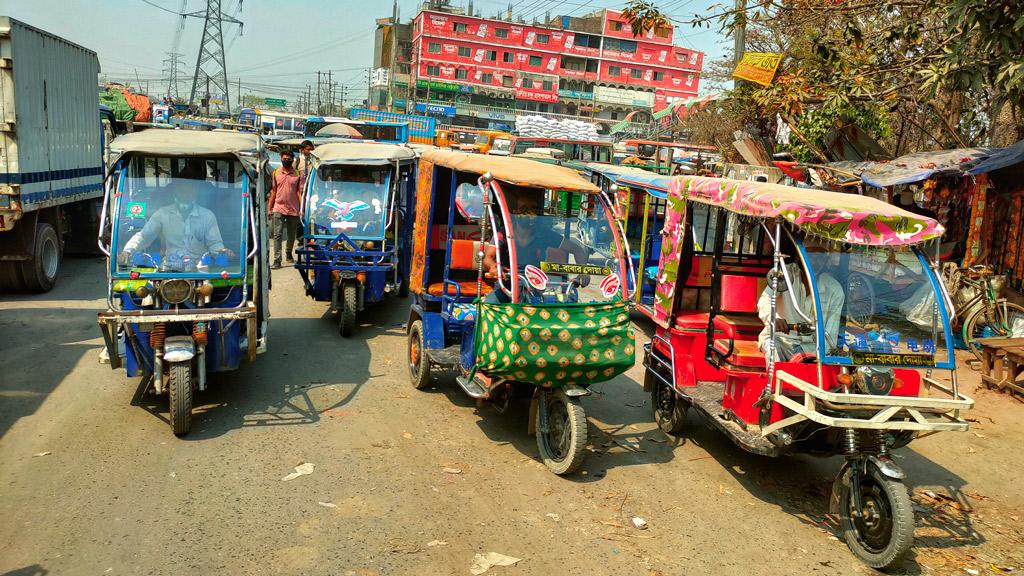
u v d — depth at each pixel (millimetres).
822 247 5176
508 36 81625
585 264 6066
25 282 10203
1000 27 7727
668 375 6523
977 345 9250
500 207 5980
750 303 6113
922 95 10773
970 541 5066
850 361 4906
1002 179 10133
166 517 4566
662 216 11555
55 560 4059
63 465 5180
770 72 11656
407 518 4766
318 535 4480
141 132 6875
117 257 6094
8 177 9281
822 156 12219
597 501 5230
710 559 4574
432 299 7160
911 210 11352
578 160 20609
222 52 76812
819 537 4953
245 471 5258
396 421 6441
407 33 87062
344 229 9656
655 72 85812
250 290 6715
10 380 6805
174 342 5715
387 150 10500
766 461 6180
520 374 5430
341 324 8938
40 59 10227
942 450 6676
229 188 6613
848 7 10914
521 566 4320
